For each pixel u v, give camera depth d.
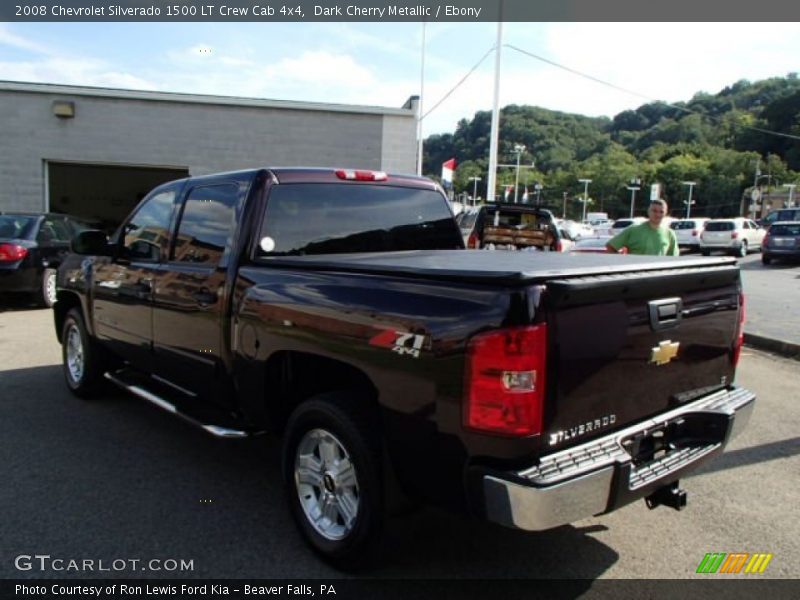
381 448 2.81
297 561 3.10
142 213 4.73
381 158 18.06
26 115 16.47
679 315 2.97
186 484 3.93
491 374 2.35
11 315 9.87
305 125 17.66
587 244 18.33
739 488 4.07
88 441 4.62
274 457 4.40
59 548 3.16
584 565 3.12
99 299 5.10
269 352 3.32
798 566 3.15
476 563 3.12
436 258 3.41
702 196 118.56
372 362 2.76
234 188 3.81
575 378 2.50
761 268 22.23
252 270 3.52
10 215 10.63
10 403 5.50
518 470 2.38
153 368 4.54
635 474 2.75
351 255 3.74
